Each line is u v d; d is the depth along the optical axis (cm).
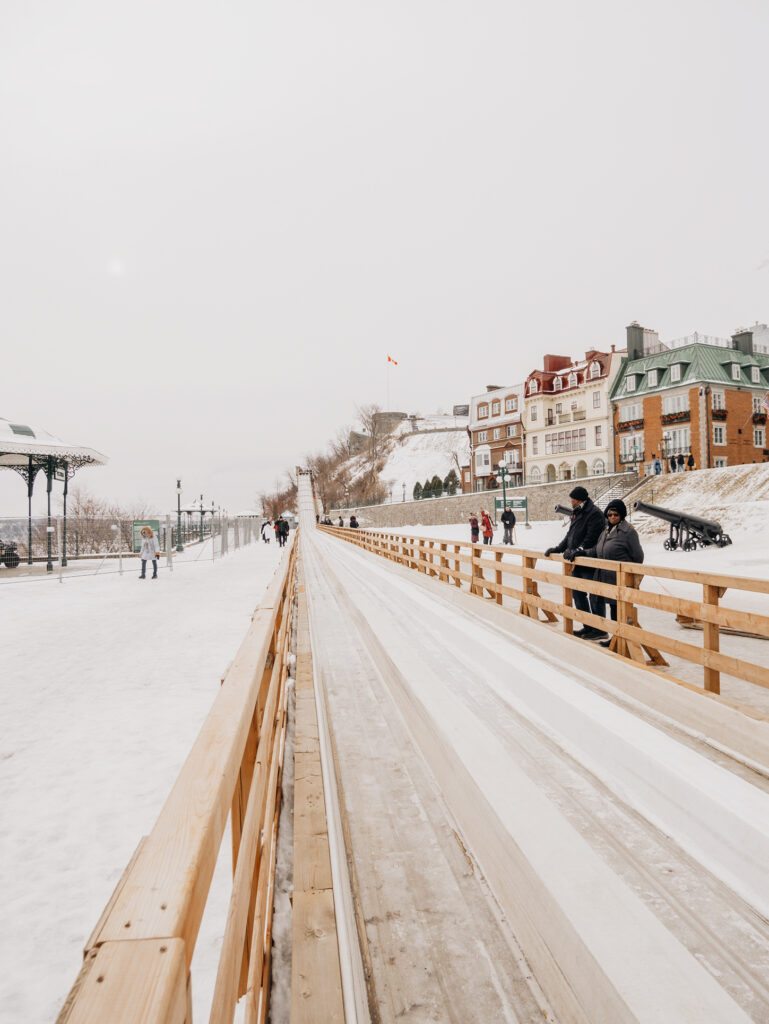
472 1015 200
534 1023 198
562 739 402
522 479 5769
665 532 2475
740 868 254
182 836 85
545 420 5419
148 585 1655
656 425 4456
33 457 2364
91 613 1127
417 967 221
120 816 342
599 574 599
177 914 66
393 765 393
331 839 257
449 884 271
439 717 396
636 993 181
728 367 4325
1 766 412
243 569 2147
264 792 194
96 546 2758
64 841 317
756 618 351
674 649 432
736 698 453
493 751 340
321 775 319
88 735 468
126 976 54
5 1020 204
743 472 2905
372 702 518
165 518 2177
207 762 113
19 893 274
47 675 654
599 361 4947
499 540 3033
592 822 300
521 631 667
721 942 218
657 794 313
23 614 1123
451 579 1134
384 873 279
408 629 768
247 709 157
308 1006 165
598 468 4922
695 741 363
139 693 581
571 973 204
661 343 4709
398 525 5916
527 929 235
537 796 287
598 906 213
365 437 14550
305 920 201
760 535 1966
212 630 921
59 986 220
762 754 325
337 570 1662
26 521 2223
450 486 6825
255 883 155
